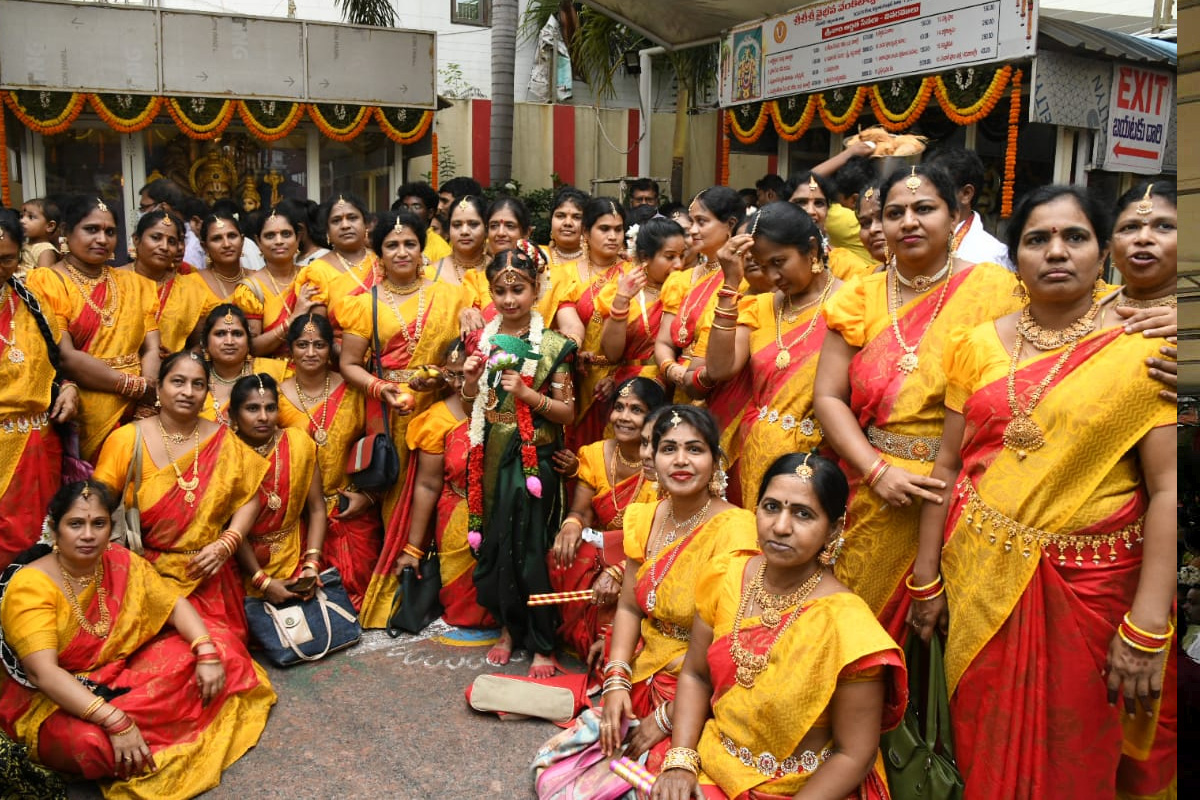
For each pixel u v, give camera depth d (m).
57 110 7.79
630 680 2.82
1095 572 2.13
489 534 3.60
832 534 2.34
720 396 3.31
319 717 3.27
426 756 3.01
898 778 2.35
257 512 3.70
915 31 5.67
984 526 2.25
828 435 2.67
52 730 2.82
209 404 3.91
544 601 3.21
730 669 2.38
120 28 7.81
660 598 2.78
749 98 7.12
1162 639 2.00
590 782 2.63
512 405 3.60
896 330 2.57
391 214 4.21
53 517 2.93
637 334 4.15
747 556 2.54
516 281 3.63
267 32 8.21
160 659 3.06
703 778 2.41
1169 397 1.99
